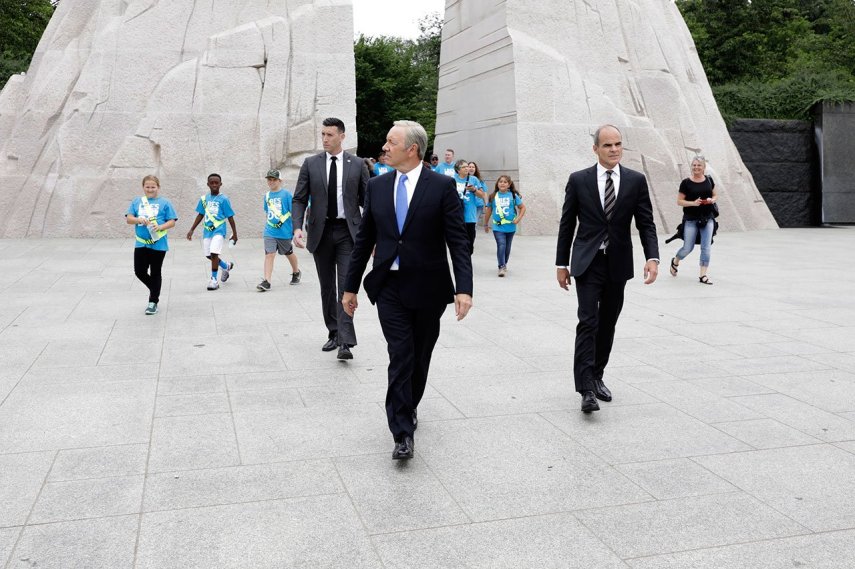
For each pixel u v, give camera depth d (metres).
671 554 3.03
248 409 4.87
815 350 6.56
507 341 6.88
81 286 9.59
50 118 15.70
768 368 5.96
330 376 5.67
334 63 16.39
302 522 3.30
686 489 3.67
